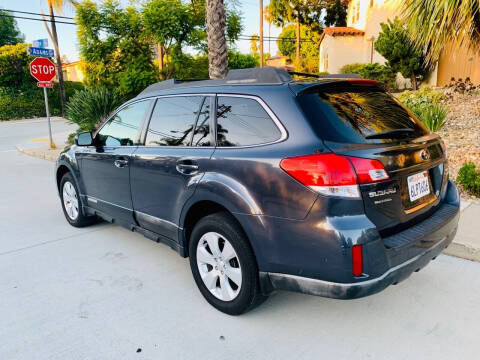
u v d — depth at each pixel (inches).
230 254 111.9
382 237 96.5
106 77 536.7
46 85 491.2
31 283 142.6
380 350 101.3
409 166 101.1
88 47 515.8
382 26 624.1
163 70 546.6
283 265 99.3
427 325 111.5
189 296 131.2
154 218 140.9
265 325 113.3
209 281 120.6
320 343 104.8
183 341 107.3
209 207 122.6
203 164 116.9
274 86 106.8
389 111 112.6
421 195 108.4
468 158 256.1
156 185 136.0
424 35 263.3
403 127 109.2
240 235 108.1
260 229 101.4
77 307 125.6
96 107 478.9
